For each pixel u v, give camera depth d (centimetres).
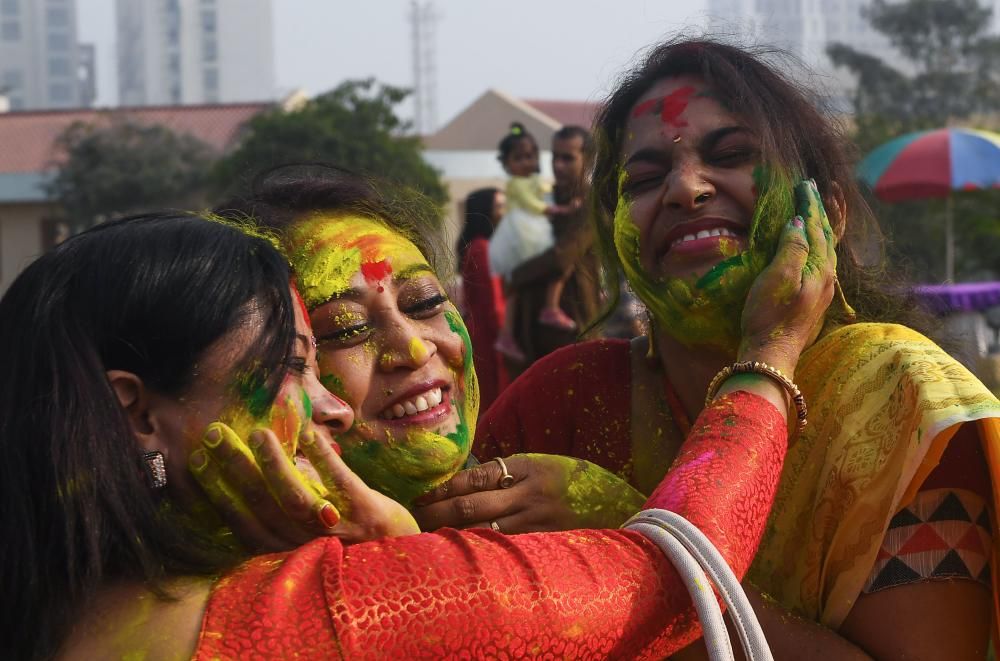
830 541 179
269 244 143
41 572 126
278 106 2938
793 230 183
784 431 164
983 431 168
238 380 134
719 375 174
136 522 127
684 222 191
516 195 578
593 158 220
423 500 183
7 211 2814
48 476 127
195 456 134
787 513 184
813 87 213
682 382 205
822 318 197
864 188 228
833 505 178
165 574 128
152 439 134
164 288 132
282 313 138
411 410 178
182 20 10606
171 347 132
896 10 3278
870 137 2050
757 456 156
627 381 215
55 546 126
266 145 2169
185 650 120
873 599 172
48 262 137
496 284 548
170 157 2634
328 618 123
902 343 184
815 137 206
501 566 132
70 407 128
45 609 125
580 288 521
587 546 140
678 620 141
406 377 177
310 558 131
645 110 199
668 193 190
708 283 188
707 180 190
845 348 190
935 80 3186
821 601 179
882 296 222
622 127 209
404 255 182
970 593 172
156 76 10644
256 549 140
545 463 186
